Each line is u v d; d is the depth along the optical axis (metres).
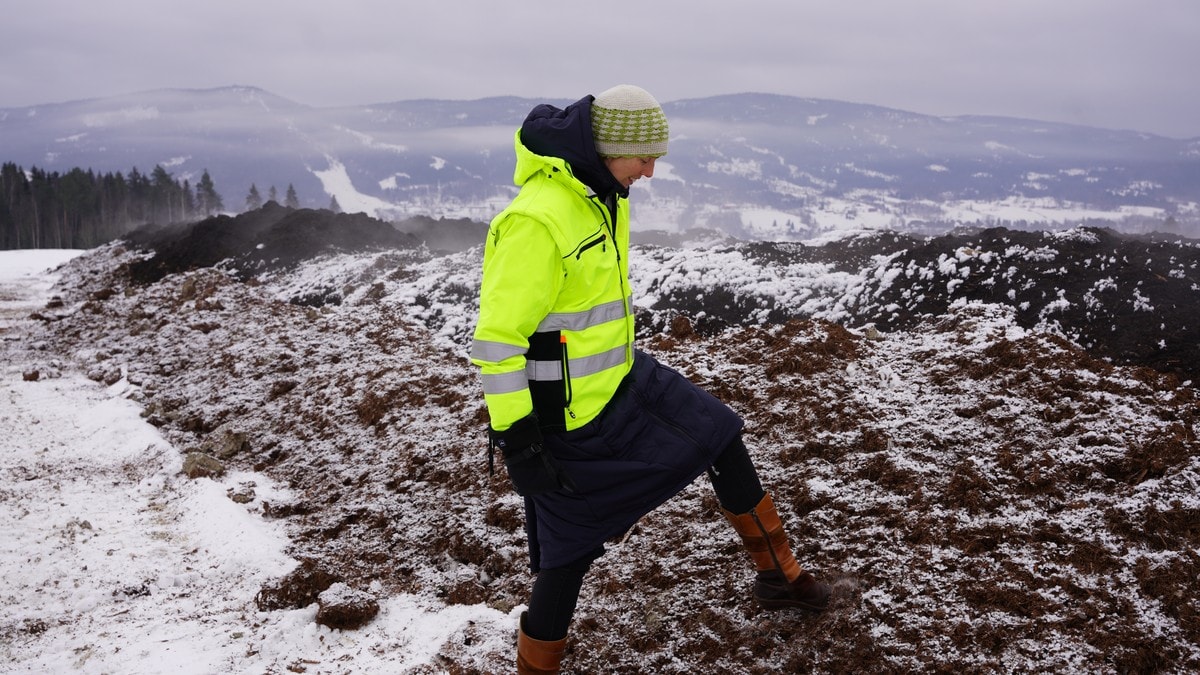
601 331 2.32
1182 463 3.10
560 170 2.20
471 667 2.97
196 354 8.45
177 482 5.34
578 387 2.29
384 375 6.34
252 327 8.74
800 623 2.80
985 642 2.55
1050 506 3.09
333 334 7.93
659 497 2.40
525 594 3.42
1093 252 5.61
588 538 2.39
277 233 14.21
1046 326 4.98
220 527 4.53
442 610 3.46
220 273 12.14
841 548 3.12
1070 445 3.38
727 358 4.97
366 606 3.39
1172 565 2.65
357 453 5.37
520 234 2.14
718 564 3.20
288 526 4.57
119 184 77.62
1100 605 2.58
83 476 5.65
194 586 3.92
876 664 2.58
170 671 3.09
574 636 3.05
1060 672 2.39
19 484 5.46
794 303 6.41
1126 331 4.75
